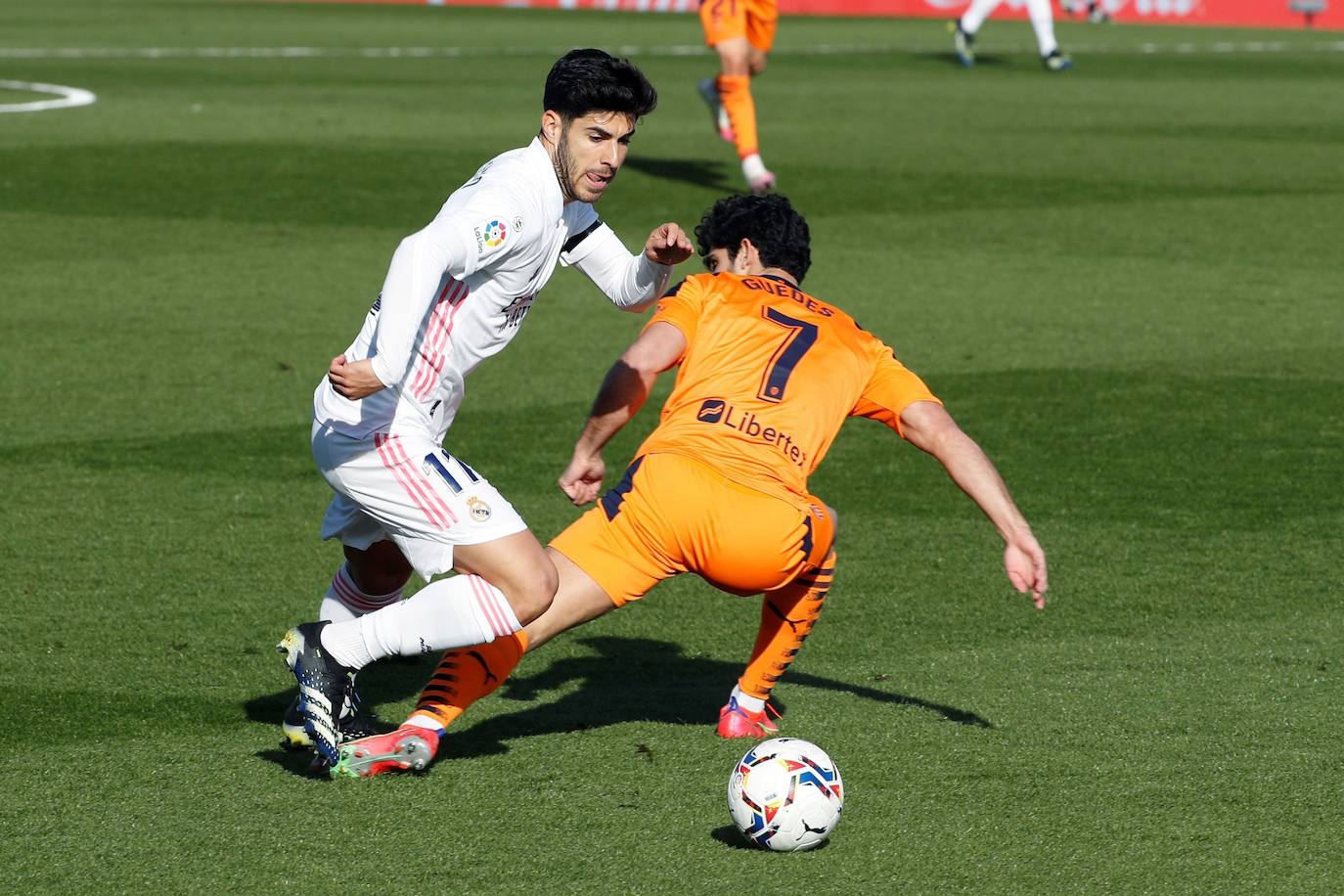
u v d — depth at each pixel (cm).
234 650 1797
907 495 2414
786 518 1474
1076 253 4288
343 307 3575
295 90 7288
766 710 1652
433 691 1471
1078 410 2862
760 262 1633
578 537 1507
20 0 14262
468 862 1316
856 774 1498
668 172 5347
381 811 1412
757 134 6294
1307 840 1369
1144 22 12900
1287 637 1870
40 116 6200
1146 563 2120
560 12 13038
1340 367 3184
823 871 1308
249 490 2375
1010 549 1482
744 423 1498
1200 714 1647
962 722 1625
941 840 1363
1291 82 8519
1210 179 5441
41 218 4462
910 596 2006
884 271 4047
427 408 1473
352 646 1451
